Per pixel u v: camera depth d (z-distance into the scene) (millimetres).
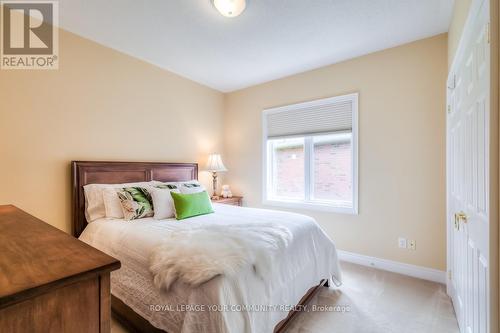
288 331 1705
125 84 2777
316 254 2072
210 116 3857
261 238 1656
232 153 4039
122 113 2752
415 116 2510
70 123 2344
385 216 2691
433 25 2242
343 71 2959
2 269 624
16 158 2035
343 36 2430
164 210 2371
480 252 1175
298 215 2387
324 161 3193
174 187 2734
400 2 1935
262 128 3689
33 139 2123
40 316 558
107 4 1942
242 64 3070
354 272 2633
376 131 2732
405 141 2566
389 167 2658
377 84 2727
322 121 3143
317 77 3168
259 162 3730
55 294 578
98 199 2314
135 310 1568
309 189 3309
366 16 2109
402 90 2580
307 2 1927
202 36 2426
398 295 2168
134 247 1687
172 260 1391
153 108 3070
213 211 2627
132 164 2758
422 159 2477
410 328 1739
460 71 1611
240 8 1991
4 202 1973
